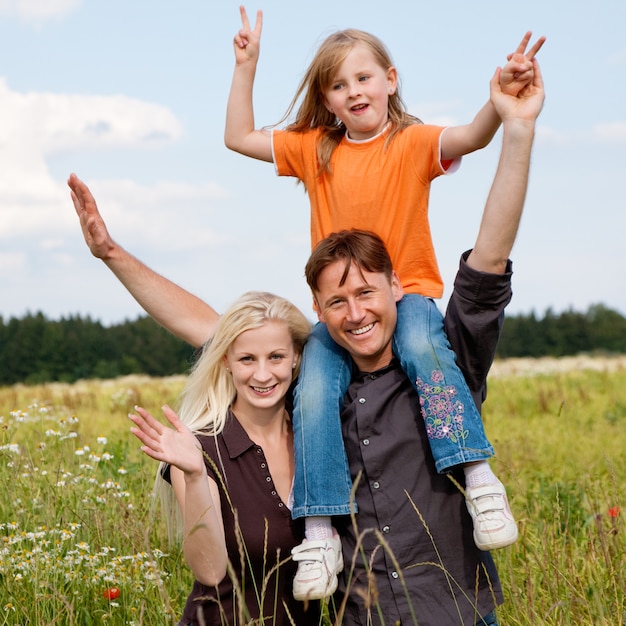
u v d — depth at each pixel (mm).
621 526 5504
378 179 4621
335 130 4914
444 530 3793
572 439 10820
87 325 61469
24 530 5320
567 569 4727
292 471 4117
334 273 3828
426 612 3707
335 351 4082
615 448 10180
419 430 3885
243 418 4141
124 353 60938
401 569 3740
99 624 4566
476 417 3801
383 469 3826
